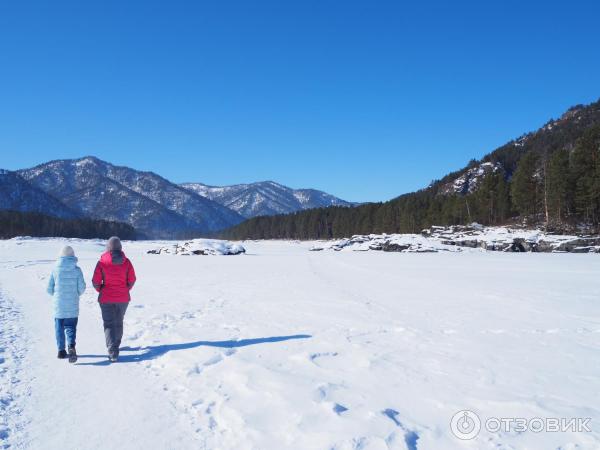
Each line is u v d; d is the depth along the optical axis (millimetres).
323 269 24469
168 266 27688
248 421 3994
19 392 4910
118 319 6531
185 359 6148
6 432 3875
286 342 7070
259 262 32156
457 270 23203
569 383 4969
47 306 11461
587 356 6145
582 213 60250
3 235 117562
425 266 26656
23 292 14375
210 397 4715
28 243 70188
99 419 4188
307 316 9523
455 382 5020
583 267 25109
